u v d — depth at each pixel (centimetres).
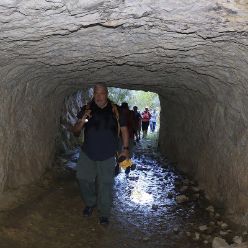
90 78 662
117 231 494
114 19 288
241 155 531
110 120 467
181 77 606
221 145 622
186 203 638
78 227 489
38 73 522
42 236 440
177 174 884
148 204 627
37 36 330
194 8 262
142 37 350
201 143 771
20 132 580
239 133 539
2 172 507
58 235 454
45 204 540
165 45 376
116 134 472
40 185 633
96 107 470
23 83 527
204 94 660
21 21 283
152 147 1382
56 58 436
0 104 469
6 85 468
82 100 1313
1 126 489
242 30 302
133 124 871
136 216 561
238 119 536
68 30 316
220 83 522
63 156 959
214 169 662
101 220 501
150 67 520
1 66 409
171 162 1051
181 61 452
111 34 341
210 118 689
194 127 840
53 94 741
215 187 651
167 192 712
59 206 550
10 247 390
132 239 473
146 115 1806
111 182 478
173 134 1091
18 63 427
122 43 374
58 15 273
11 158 549
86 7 256
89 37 351
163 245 459
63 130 1042
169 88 803
